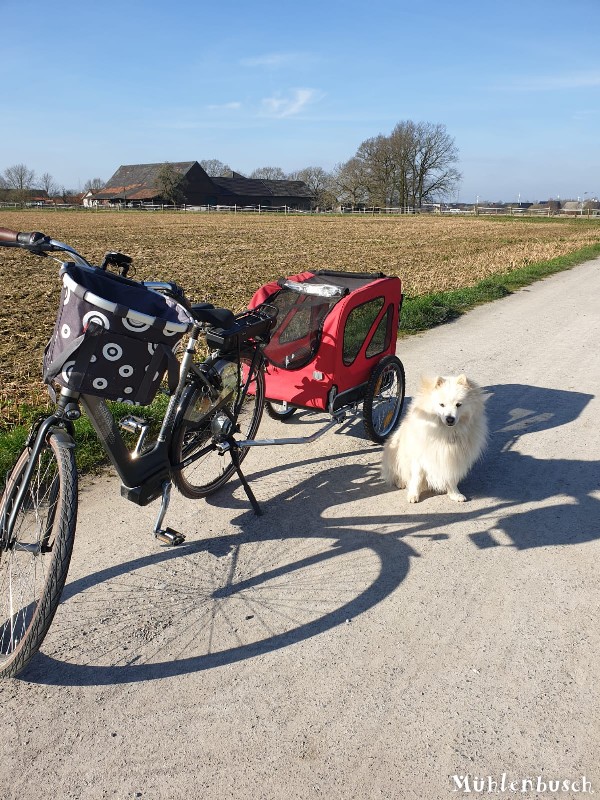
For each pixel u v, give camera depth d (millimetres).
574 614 1907
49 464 1785
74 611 1881
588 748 1442
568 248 16328
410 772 1382
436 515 2506
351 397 3018
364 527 2404
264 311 2736
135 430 1968
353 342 2910
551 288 8867
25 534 1925
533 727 1497
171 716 1525
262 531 2357
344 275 3270
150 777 1366
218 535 2316
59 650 1729
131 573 2068
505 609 1928
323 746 1443
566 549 2264
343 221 34938
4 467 2660
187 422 2186
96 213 42625
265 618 1874
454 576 2094
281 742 1454
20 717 1512
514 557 2211
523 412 3715
